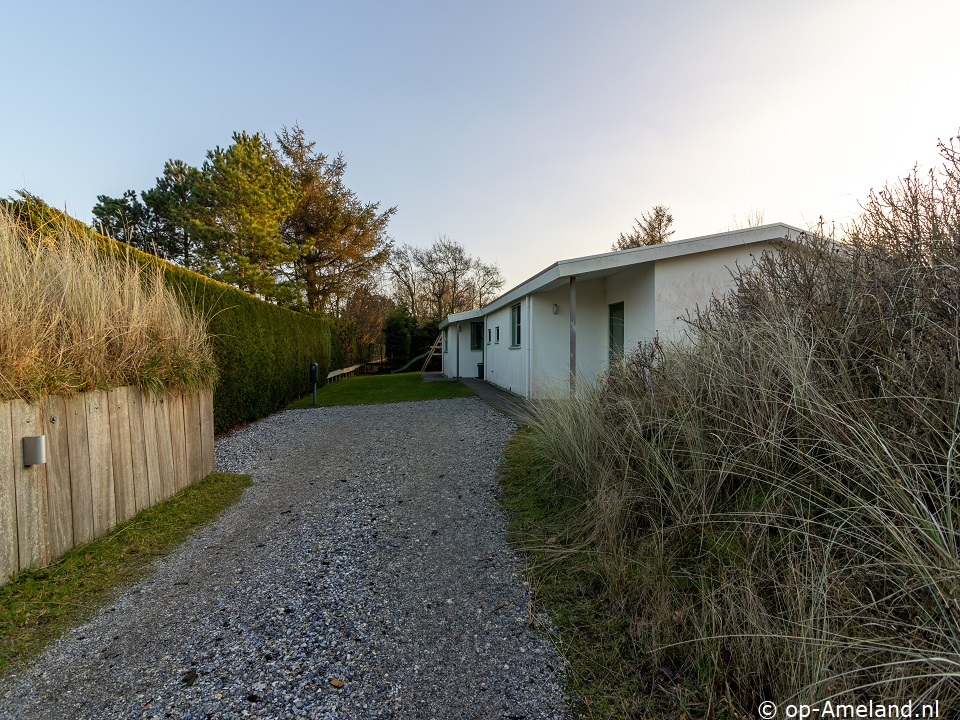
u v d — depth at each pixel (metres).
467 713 1.64
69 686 1.78
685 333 4.45
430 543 3.15
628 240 20.52
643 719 1.60
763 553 2.07
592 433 3.54
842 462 2.06
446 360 21.27
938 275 2.33
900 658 1.46
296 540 3.24
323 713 1.63
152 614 2.31
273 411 9.33
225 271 14.73
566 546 2.95
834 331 2.53
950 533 1.53
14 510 2.51
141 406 3.73
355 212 21.92
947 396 1.85
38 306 2.91
